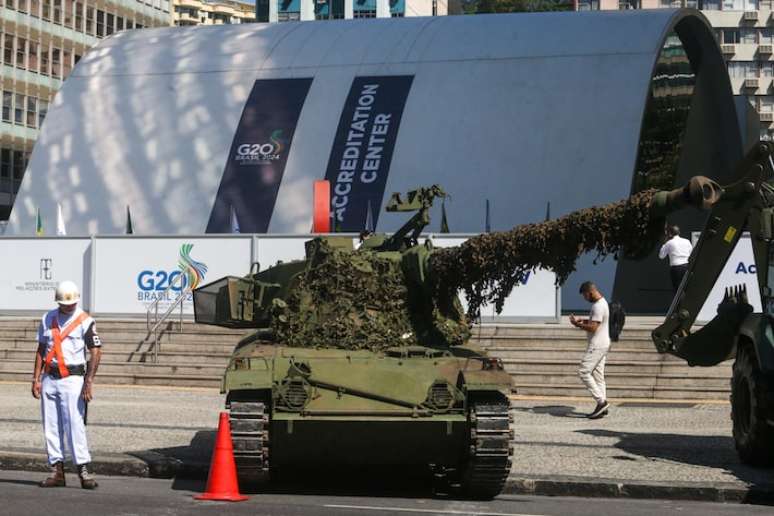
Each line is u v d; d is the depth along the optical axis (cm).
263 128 4016
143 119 4156
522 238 1155
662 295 4222
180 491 1137
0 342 2345
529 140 3775
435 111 3894
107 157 4122
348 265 1249
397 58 4066
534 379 2084
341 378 1108
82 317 1159
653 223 1110
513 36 4050
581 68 3872
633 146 3688
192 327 2323
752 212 1334
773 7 10469
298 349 1202
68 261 2444
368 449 1120
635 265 3797
